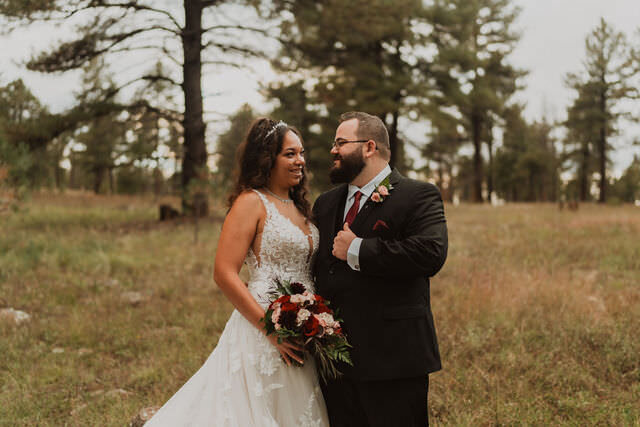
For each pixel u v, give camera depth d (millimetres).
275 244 2666
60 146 14922
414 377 2523
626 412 3416
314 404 2660
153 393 3953
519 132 53906
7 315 5660
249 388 2574
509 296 5973
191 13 15500
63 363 4559
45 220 15695
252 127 2756
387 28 16812
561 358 4367
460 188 61906
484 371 4059
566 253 9469
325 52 17297
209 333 5297
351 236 2465
